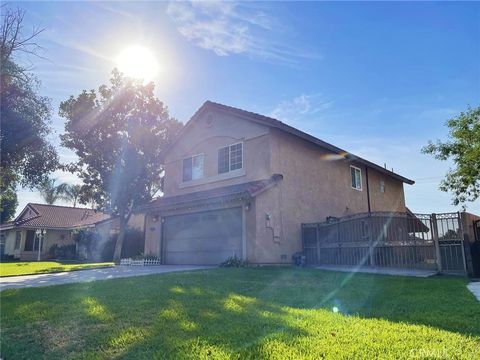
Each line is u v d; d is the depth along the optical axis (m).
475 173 21.50
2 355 4.22
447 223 12.90
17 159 17.95
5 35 16.42
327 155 19.41
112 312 5.95
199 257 17.27
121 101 23.50
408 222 13.77
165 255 19.34
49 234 36.50
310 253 16.19
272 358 3.60
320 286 8.77
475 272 11.85
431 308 6.01
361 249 14.60
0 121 16.38
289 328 4.70
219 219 16.56
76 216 40.25
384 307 6.16
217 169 17.95
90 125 22.98
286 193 16.27
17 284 10.88
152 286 8.80
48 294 8.16
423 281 10.16
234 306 6.24
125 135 23.83
